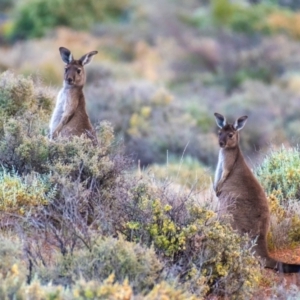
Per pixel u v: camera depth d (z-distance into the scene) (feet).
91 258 70.64
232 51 452.35
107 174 94.58
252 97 331.77
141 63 419.33
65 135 109.91
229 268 79.97
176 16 533.14
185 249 79.61
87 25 492.13
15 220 83.41
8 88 115.96
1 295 59.72
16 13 498.28
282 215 102.37
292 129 267.39
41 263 72.64
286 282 85.15
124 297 61.00
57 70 321.93
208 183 140.67
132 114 237.25
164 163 207.51
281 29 538.06
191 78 414.62
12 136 98.02
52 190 90.07
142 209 81.82
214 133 264.72
